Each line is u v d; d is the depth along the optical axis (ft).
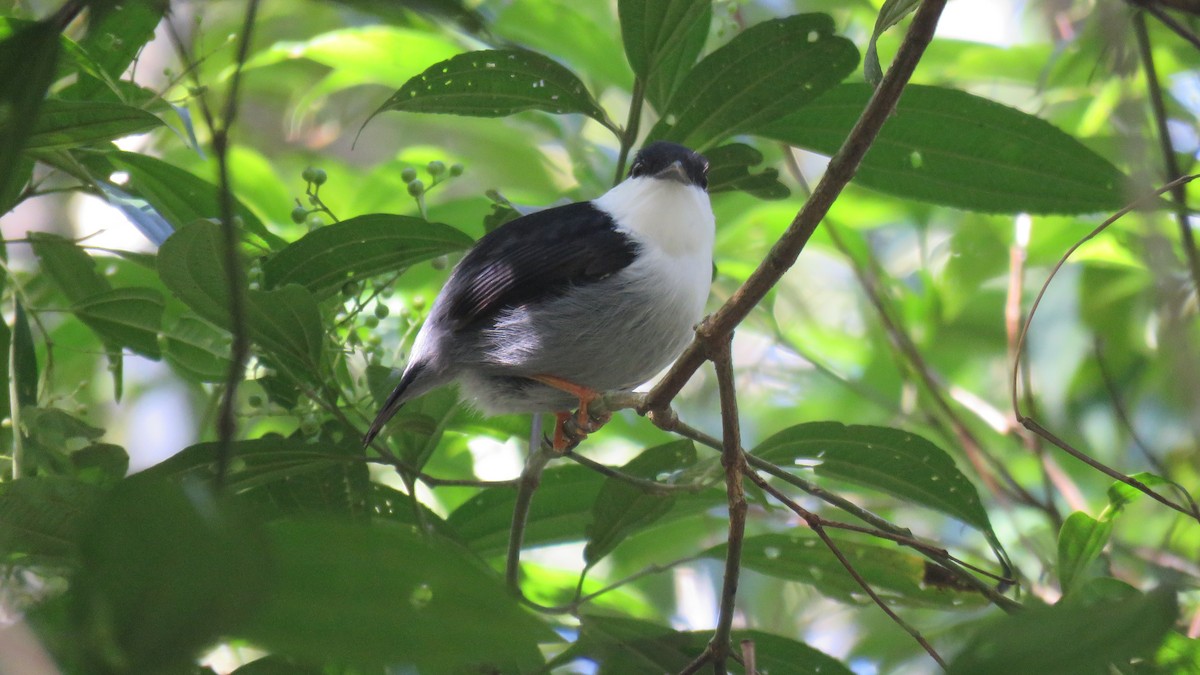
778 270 18.26
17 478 21.43
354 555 10.36
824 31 23.43
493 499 28.09
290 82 50.34
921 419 37.68
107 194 25.93
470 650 10.40
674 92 24.73
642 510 25.03
